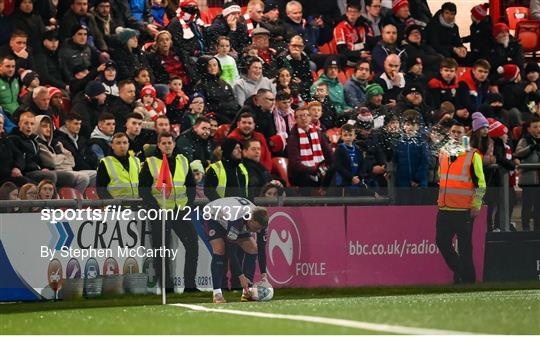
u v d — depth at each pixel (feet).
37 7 155.84
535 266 144.05
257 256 126.93
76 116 136.77
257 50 165.48
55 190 121.90
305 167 147.13
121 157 123.85
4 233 117.60
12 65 141.59
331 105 164.25
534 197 144.56
